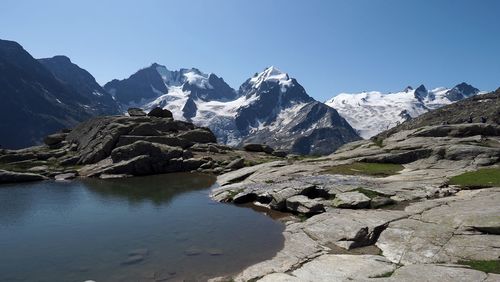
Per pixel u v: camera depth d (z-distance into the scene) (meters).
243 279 23.52
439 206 32.88
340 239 29.08
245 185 52.66
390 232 28.69
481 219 26.75
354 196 38.62
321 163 64.19
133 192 54.91
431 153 58.12
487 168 48.34
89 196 52.16
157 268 26.23
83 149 85.44
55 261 27.86
